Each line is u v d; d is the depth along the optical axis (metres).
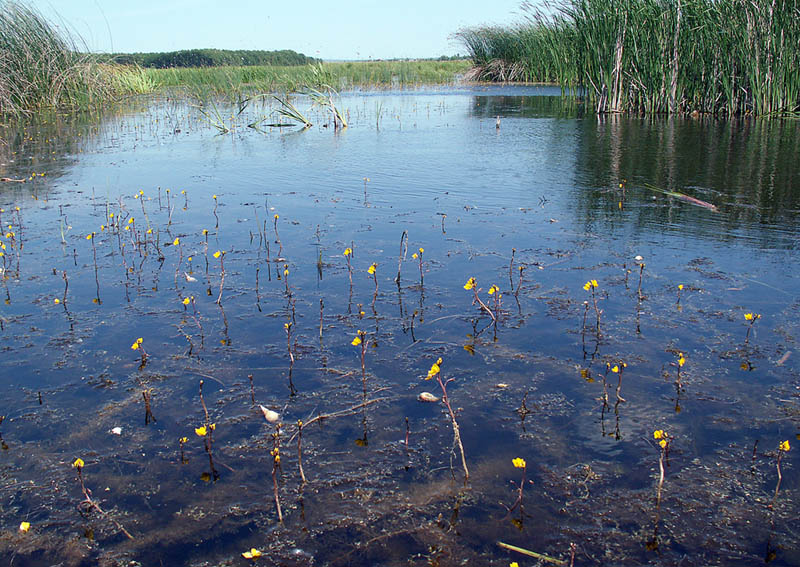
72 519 2.24
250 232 5.33
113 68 19.52
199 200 6.46
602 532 2.13
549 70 22.62
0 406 2.86
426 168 8.02
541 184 6.96
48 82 14.98
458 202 6.25
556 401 2.85
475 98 18.86
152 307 3.86
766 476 2.36
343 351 3.32
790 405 2.76
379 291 4.05
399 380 3.06
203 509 2.27
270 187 7.06
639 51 12.94
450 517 2.22
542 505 2.26
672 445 2.54
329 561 2.04
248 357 3.27
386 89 23.56
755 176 7.00
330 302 3.90
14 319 3.69
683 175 7.19
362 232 5.28
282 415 2.79
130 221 5.66
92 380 3.07
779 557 2.02
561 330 3.48
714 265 4.33
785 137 9.37
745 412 2.72
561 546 2.08
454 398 2.90
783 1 10.71
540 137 10.38
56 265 4.56
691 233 5.08
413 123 13.05
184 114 15.16
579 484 2.35
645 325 3.50
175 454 2.56
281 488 2.37
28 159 8.97
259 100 18.34
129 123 13.30
